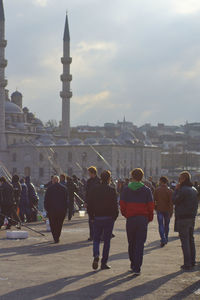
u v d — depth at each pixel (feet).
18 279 54.39
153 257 71.56
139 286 51.67
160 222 84.28
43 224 120.37
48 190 84.64
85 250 76.38
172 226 120.16
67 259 67.82
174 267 63.10
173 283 53.31
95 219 60.80
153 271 60.13
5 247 78.43
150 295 47.96
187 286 51.90
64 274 57.36
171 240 92.43
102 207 60.29
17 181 117.39
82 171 643.86
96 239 60.64
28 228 101.50
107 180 61.36
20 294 47.70
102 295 47.75
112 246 82.23
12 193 106.22
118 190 190.60
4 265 62.54
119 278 55.52
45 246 80.38
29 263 64.23
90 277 55.88
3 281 53.31
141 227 57.67
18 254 71.51
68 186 132.98
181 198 62.13
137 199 58.03
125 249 78.79
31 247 78.95
